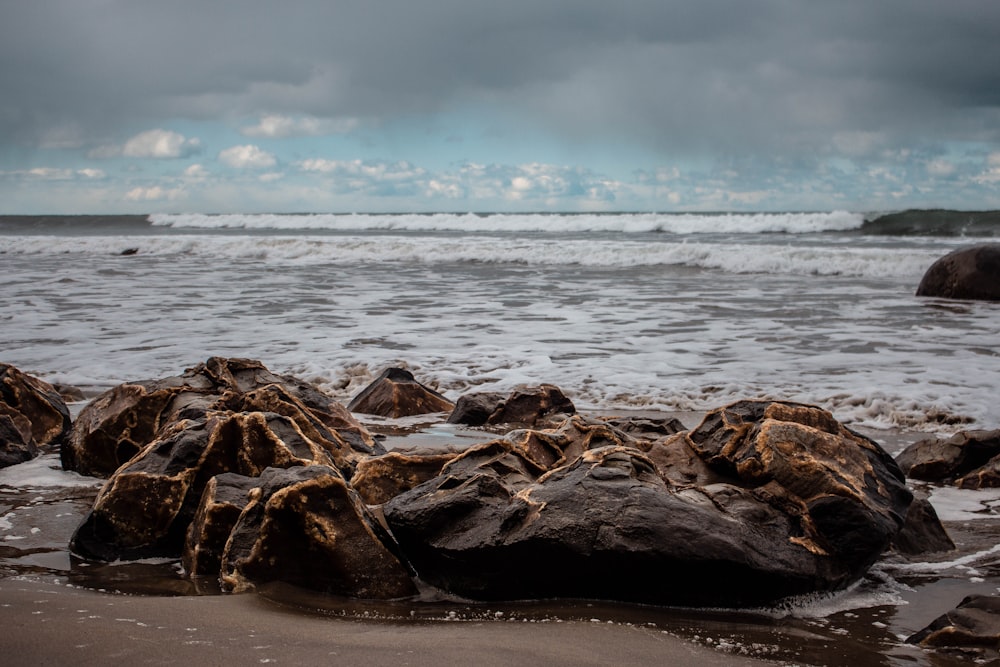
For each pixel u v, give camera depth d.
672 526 4.03
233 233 50.53
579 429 5.43
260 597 4.02
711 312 16.00
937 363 10.97
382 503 5.24
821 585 4.15
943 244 33.22
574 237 39.91
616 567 4.01
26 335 13.30
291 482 4.27
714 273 24.45
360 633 3.53
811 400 9.20
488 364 11.19
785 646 3.60
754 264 25.52
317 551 4.20
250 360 7.40
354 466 5.97
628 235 41.19
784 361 11.22
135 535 4.83
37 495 5.96
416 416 8.77
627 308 16.59
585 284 21.27
